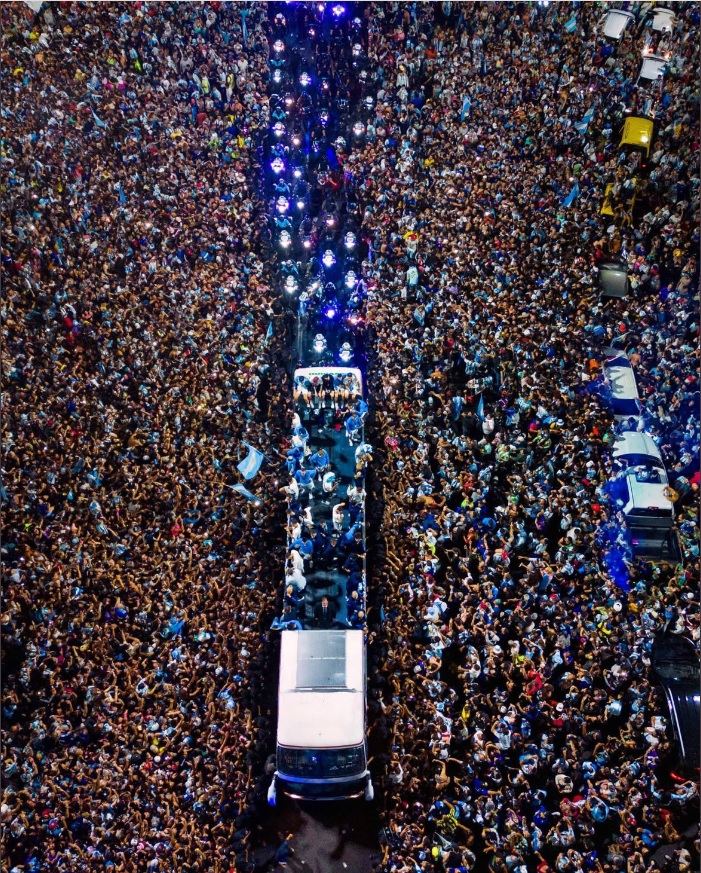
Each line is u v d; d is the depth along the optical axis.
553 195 24.16
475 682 14.77
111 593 16.48
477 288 22.00
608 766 14.01
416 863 12.70
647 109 26.72
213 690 14.71
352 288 22.25
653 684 14.94
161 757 13.81
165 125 27.22
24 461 18.47
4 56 28.28
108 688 14.76
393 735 14.67
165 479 18.30
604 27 28.72
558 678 15.48
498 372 20.41
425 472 18.19
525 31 29.14
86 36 29.28
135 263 23.12
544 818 13.09
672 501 17.47
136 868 12.60
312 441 18.56
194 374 20.28
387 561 16.98
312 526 17.02
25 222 23.55
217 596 16.22
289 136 26.98
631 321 21.30
